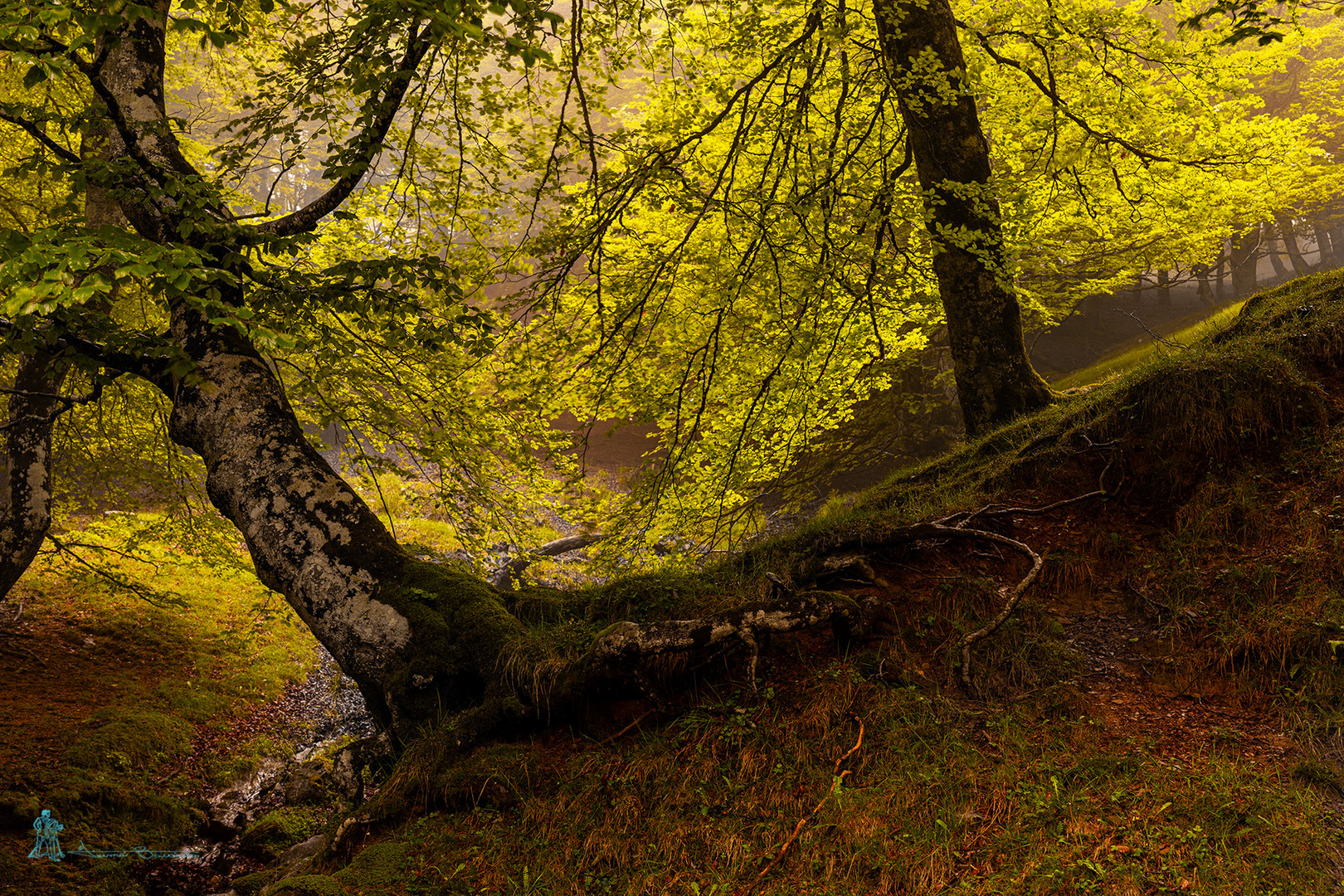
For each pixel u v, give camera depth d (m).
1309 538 4.41
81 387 9.13
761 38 6.65
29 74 3.62
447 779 4.31
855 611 4.59
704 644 4.41
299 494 5.23
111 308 7.91
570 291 6.86
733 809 3.78
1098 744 3.73
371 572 5.12
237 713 10.76
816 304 6.36
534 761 4.37
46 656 10.45
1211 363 5.42
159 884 6.96
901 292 7.16
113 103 4.50
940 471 6.77
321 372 6.14
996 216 6.09
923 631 4.70
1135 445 5.53
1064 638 4.62
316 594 5.07
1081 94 8.69
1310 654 3.88
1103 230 10.03
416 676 4.79
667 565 6.45
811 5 6.99
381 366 7.29
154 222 5.40
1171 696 4.06
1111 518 5.32
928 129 7.44
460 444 7.36
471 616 5.01
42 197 8.89
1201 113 8.73
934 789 3.59
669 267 6.72
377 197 7.29
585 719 4.51
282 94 5.73
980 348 7.58
